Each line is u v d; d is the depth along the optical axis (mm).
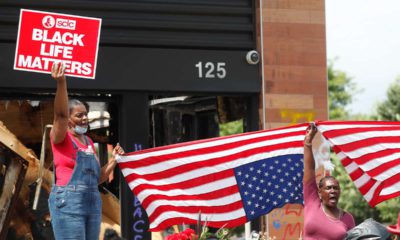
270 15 16781
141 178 13445
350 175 14094
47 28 12844
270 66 16750
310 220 12047
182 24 16312
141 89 16062
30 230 15719
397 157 13688
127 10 16062
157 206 13484
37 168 15805
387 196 13945
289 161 13859
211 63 16453
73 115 11633
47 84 15594
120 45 15984
